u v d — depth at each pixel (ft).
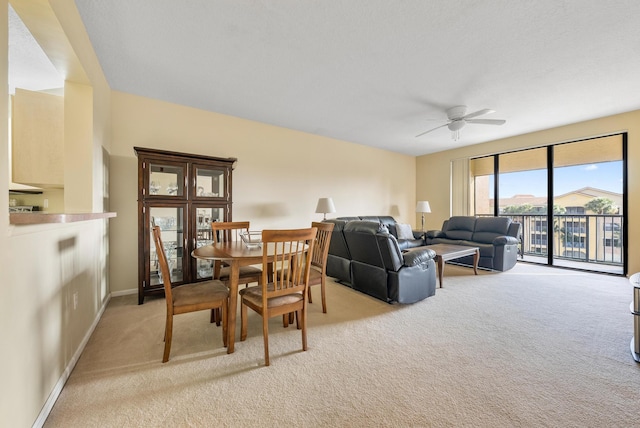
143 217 9.30
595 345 6.52
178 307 5.93
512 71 8.87
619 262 14.58
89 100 7.46
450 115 12.12
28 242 3.86
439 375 5.35
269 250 8.14
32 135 7.07
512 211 17.94
